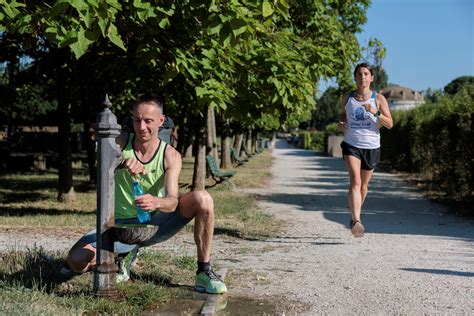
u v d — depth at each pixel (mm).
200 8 6152
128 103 17250
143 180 4801
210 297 5020
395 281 6012
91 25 5430
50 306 4523
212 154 19859
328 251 7738
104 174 4676
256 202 13977
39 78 14070
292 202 14250
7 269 5758
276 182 20375
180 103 11469
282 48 9359
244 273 6262
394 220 11188
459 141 13656
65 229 9234
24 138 34594
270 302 5141
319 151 57531
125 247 5051
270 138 70625
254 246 8031
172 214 4922
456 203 13812
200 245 5070
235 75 8867
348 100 7906
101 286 4797
